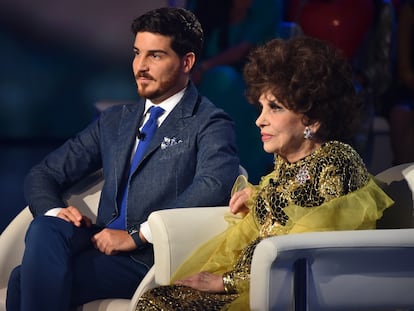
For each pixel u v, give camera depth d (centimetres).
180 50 670
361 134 1144
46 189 687
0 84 1720
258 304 519
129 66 1739
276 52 545
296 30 1194
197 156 663
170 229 595
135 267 648
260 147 1130
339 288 530
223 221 610
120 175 675
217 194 641
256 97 558
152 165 665
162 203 662
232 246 595
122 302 629
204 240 602
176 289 565
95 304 636
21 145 1711
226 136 664
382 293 538
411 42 1209
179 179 661
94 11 1712
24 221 686
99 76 1738
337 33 1155
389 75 1210
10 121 1731
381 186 599
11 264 674
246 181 635
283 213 558
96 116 1306
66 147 709
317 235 520
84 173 706
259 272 516
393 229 565
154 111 678
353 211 540
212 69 1120
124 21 1719
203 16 1136
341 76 548
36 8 1702
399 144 1183
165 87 671
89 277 637
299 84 538
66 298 620
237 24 1130
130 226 666
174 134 667
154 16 668
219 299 555
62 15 1709
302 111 541
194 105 675
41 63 1722
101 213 682
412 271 540
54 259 617
